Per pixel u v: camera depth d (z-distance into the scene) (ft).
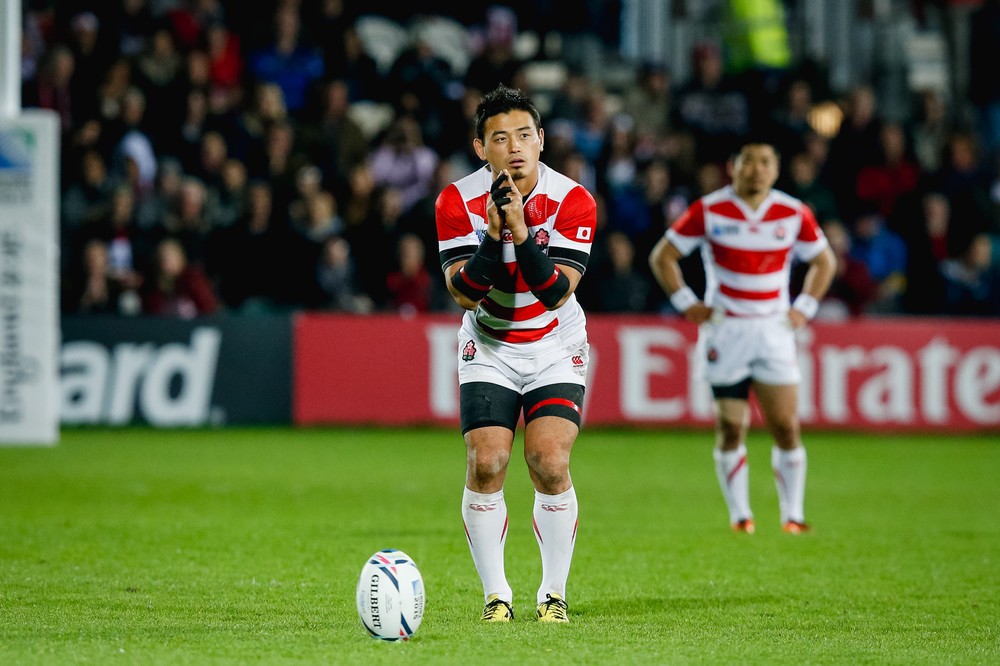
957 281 197.57
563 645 58.18
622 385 182.09
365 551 88.28
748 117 214.90
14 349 155.02
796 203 104.06
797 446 103.60
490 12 235.20
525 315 64.49
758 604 71.97
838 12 247.29
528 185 64.49
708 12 244.42
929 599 74.28
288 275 183.73
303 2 219.00
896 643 61.52
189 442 162.71
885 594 75.77
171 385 177.06
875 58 248.52
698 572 82.74
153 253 183.01
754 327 102.68
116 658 54.85
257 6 225.76
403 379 181.16
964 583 79.87
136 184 186.09
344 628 62.23
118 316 175.83
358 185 188.34
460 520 105.09
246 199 185.26
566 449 63.52
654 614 68.28
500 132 63.10
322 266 183.83
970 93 246.06
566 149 191.31
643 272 191.83
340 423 180.14
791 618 67.97
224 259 184.44
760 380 103.14
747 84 217.56
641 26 244.22
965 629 65.57
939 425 184.96
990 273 198.29
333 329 180.45
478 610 67.82
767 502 122.21
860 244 198.90
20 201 152.56
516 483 131.64
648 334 182.29
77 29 202.90
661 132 216.33
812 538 98.73
